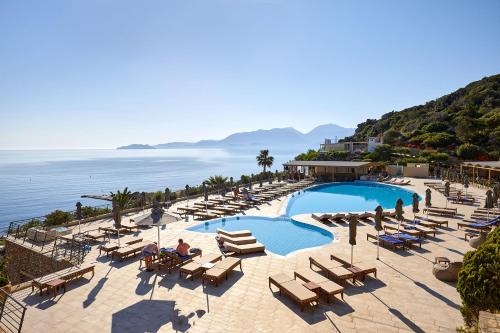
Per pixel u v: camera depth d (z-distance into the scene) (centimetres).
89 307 890
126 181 10812
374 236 1466
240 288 997
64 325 799
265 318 813
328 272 1047
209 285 1025
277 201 2822
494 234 693
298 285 922
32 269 1467
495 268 629
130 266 1213
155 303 907
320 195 3416
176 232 1744
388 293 945
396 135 7981
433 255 1286
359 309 852
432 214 2083
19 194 8431
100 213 2262
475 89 9500
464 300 679
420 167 4703
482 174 4297
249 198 2712
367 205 2895
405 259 1239
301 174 4688
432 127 7706
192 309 868
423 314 822
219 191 3309
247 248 1329
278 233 1861
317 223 1923
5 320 816
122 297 948
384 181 4169
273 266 1189
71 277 1048
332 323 784
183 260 1189
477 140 6519
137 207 2439
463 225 1680
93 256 1340
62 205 6956
